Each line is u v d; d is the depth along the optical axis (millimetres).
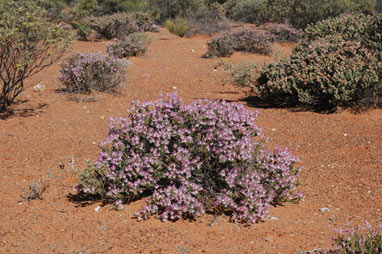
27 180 5531
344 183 5527
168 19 28594
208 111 4785
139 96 10758
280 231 4207
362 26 11312
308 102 9273
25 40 8711
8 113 8719
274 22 25547
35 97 10133
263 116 9070
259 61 16141
